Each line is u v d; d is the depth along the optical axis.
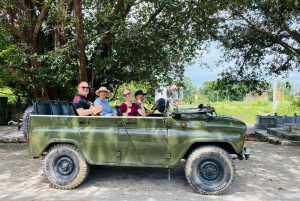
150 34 8.58
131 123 4.89
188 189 4.97
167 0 8.88
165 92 10.45
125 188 5.04
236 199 4.50
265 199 4.51
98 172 6.01
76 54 8.86
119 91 13.62
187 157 4.88
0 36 8.80
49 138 5.05
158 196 4.62
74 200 4.46
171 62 9.78
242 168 6.43
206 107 5.27
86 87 5.57
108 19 8.97
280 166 6.64
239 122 4.84
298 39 9.74
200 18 10.51
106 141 4.93
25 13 10.09
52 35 10.59
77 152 4.99
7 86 17.05
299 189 5.02
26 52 9.73
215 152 4.66
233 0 9.64
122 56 10.08
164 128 4.83
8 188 5.04
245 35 11.04
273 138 10.31
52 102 5.78
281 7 8.88
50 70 9.17
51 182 4.99
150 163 4.85
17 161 7.04
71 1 9.34
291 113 22.41
